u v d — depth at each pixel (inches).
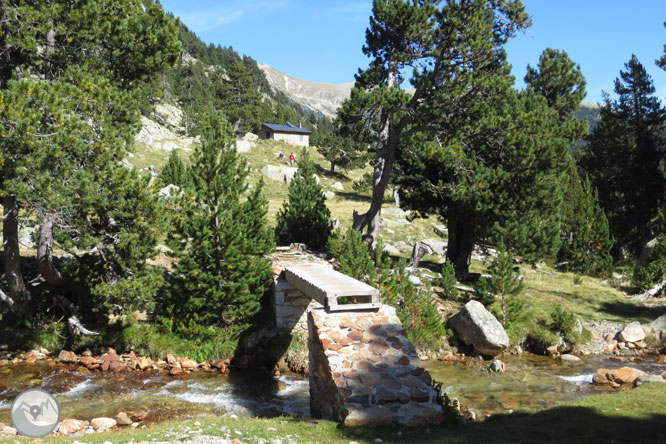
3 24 548.7
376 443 290.8
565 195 1494.8
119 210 558.9
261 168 2404.0
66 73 580.1
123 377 560.7
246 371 608.7
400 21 894.4
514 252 930.7
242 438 293.4
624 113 1907.0
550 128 885.8
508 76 866.1
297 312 665.6
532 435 315.9
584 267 1283.2
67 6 597.9
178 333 652.1
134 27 641.6
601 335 786.2
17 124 465.1
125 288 585.6
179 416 444.5
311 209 976.9
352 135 985.5
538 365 663.1
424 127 918.4
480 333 688.4
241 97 3572.8
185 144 2568.9
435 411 337.1
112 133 552.7
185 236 653.3
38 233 689.0
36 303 664.4
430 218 1883.6
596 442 293.9
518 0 930.1
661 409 357.1
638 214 1753.2
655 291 1017.5
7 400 463.8
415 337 696.4
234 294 652.7
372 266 698.8
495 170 874.1
